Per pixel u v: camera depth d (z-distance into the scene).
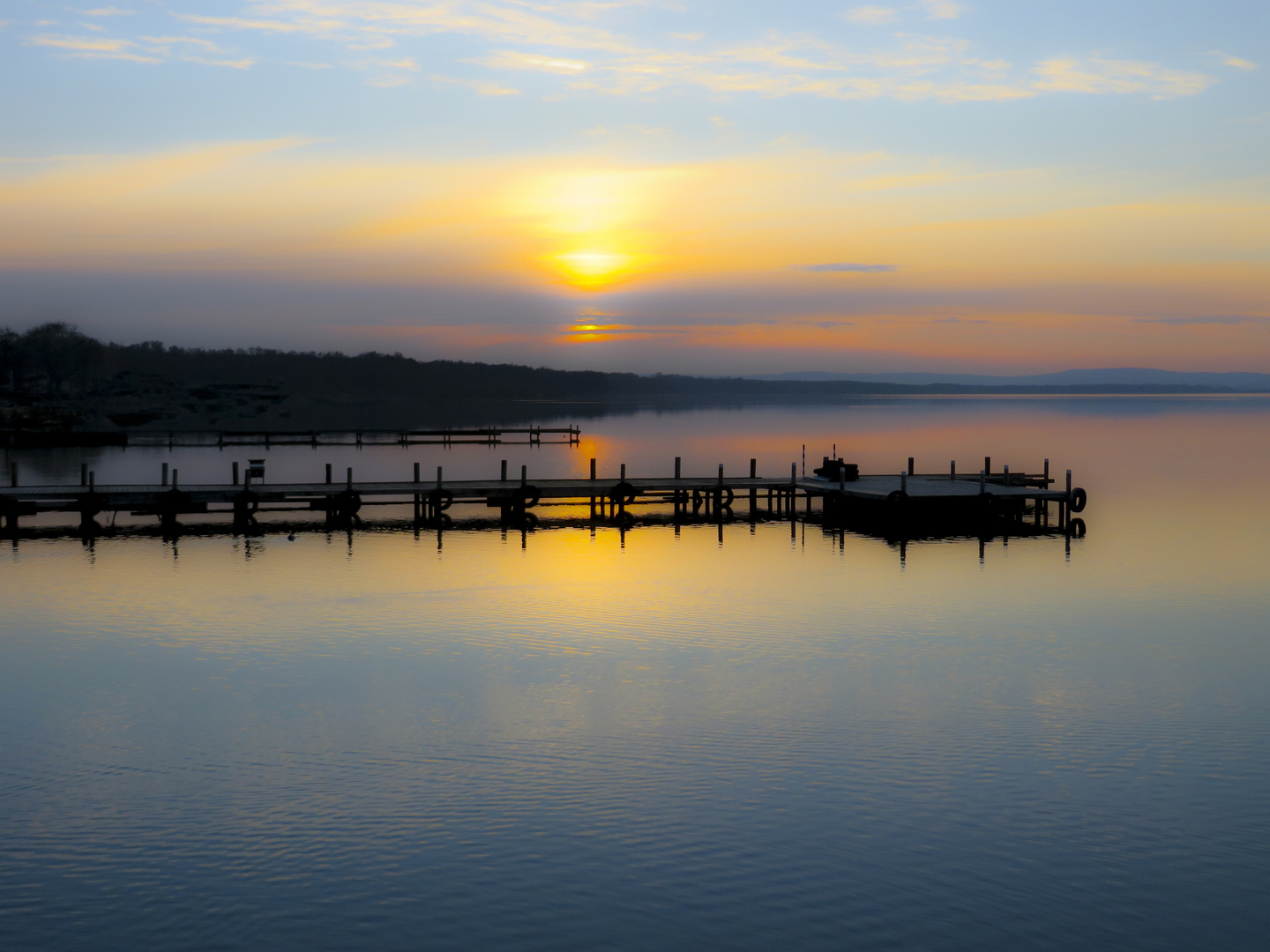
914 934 14.60
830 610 31.73
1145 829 17.36
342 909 15.09
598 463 86.75
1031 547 43.03
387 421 171.62
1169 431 144.12
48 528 46.78
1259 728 21.75
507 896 15.42
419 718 22.19
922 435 134.38
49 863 16.20
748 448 107.31
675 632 29.06
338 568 37.75
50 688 24.02
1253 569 38.22
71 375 187.12
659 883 15.77
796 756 20.22
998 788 18.83
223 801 18.25
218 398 178.75
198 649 27.19
